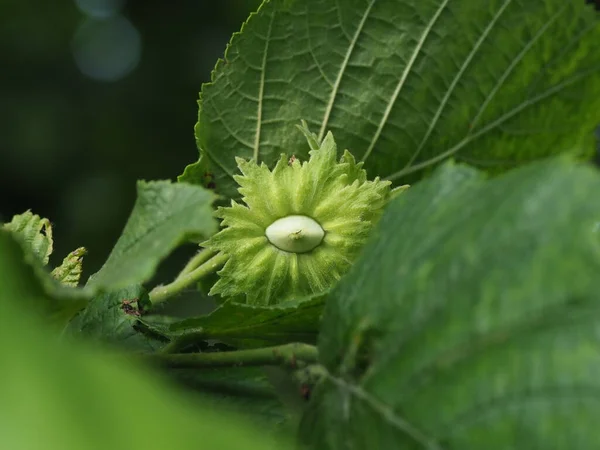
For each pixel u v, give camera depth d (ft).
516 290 0.70
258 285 0.94
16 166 2.59
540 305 0.69
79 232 2.50
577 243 0.69
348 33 1.03
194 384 0.87
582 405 0.67
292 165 0.94
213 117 1.01
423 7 1.02
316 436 0.78
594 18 1.02
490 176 1.06
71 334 0.93
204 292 1.01
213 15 2.89
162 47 2.84
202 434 0.45
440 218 0.75
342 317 0.78
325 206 0.93
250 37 1.01
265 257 0.93
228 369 0.88
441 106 1.04
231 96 1.02
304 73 1.03
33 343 0.45
